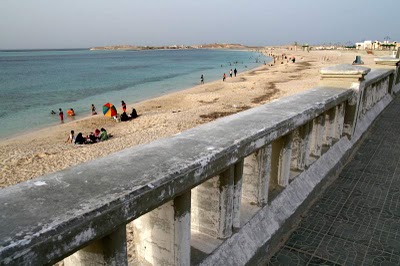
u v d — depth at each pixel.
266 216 4.42
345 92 7.04
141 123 24.48
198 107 29.27
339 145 7.43
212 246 3.56
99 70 89.62
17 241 1.66
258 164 4.29
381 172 6.94
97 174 2.54
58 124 27.31
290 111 4.93
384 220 5.12
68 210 1.98
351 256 4.31
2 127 26.95
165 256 3.08
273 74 59.81
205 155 2.98
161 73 77.38
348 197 5.87
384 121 11.04
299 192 5.32
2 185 13.18
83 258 2.49
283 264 4.17
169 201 2.85
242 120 4.36
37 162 15.93
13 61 153.25
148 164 2.75
